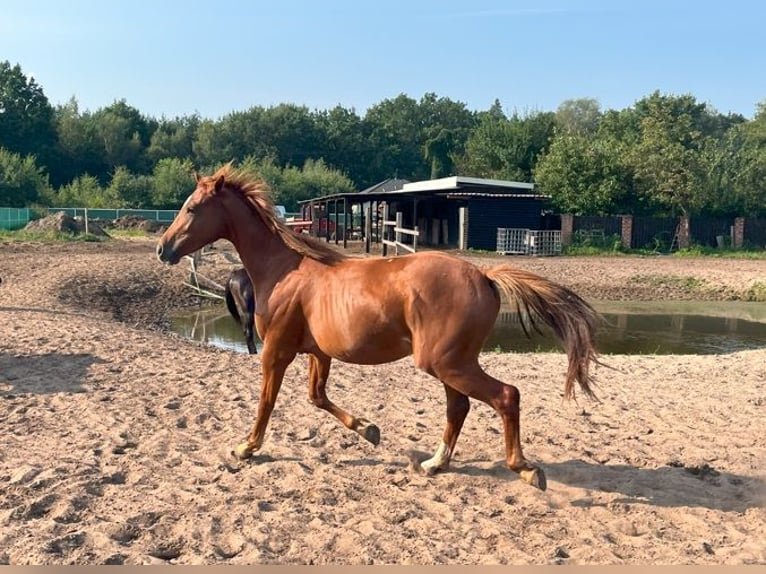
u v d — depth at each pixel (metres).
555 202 40.59
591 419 7.59
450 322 4.93
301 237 5.72
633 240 37.94
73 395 8.02
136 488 5.27
